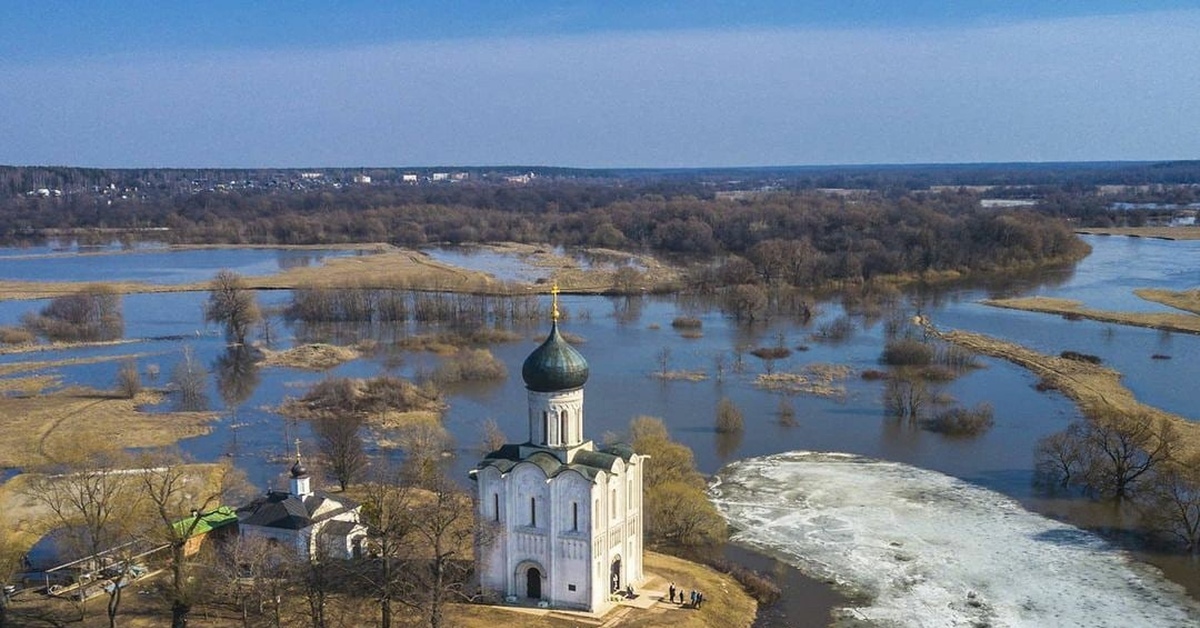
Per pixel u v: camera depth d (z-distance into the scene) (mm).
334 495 105938
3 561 86312
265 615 81750
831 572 97875
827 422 152250
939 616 88625
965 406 159250
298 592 86062
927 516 112250
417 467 120438
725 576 95875
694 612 85188
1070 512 113000
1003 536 106125
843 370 184750
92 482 100375
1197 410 154250
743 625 86125
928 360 189875
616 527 87562
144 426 152000
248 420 156500
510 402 166500
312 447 136500
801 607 90500
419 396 164875
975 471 128125
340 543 93062
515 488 85625
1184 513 102250
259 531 92438
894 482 123938
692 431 148125
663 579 92500
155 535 90250
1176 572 96875
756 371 187500
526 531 85562
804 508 115312
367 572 89375
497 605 85188
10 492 113062
